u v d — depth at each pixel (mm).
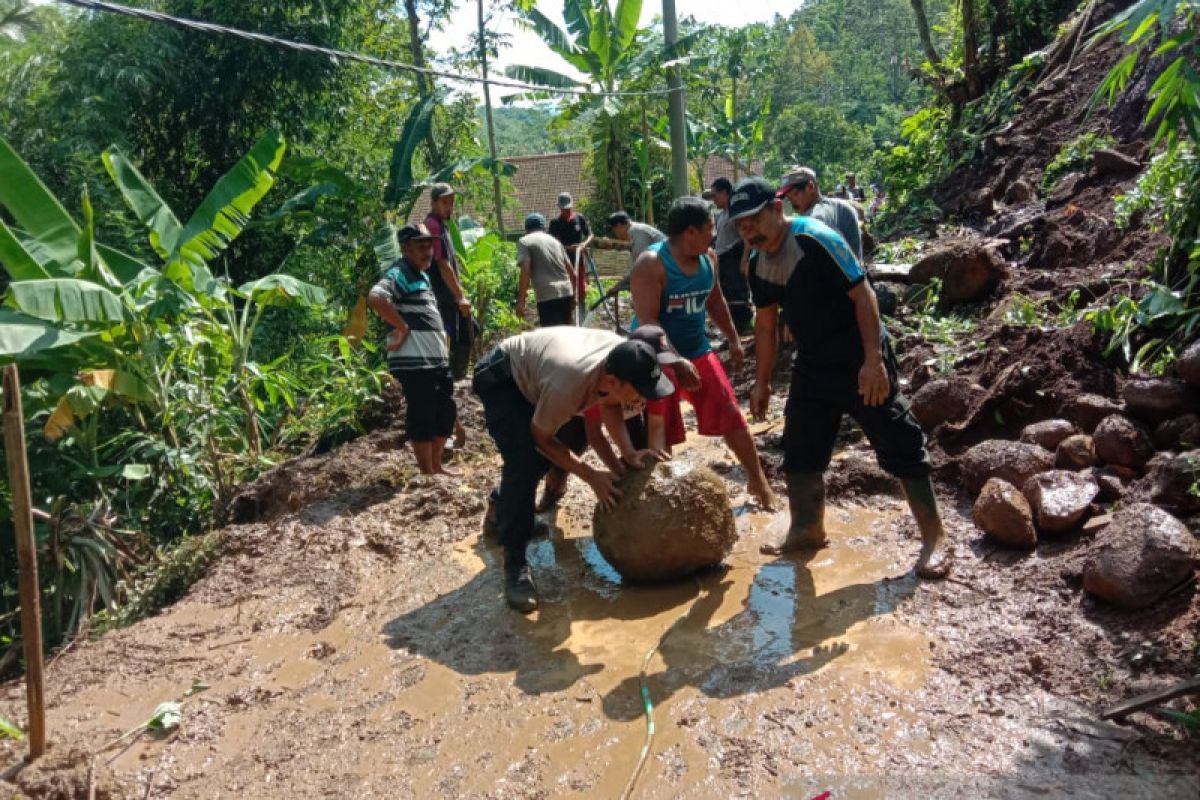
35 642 3480
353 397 8398
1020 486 4609
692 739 3217
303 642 4457
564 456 4285
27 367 7621
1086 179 7770
